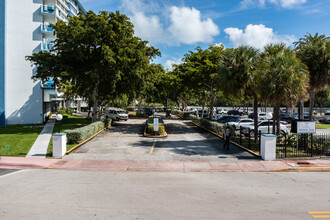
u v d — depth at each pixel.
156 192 7.25
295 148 13.85
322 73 15.24
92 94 26.75
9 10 29.33
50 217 5.48
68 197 6.79
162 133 19.44
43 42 30.83
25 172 9.75
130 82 24.27
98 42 20.05
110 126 26.44
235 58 14.94
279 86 13.23
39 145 15.13
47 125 27.09
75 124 28.02
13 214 5.64
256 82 14.65
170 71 41.19
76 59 21.91
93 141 17.03
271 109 65.56
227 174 9.45
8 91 29.28
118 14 21.80
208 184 8.10
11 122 29.30
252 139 17.16
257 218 5.44
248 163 11.03
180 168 10.31
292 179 8.72
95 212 5.75
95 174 9.47
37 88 30.19
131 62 22.31
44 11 30.53
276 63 13.35
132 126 26.84
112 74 21.36
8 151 13.46
